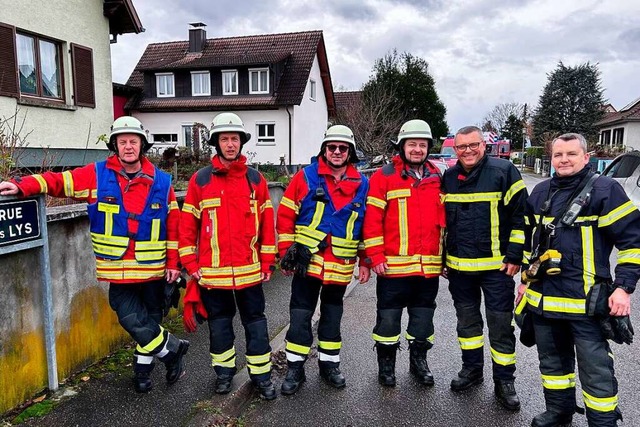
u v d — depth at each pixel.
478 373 3.69
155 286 3.40
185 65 26.70
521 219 3.38
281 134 25.95
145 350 3.30
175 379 3.53
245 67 26.19
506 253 3.41
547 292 3.00
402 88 39.69
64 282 3.46
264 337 3.53
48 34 11.08
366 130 26.17
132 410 3.15
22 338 3.09
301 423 3.19
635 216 2.78
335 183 3.56
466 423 3.19
